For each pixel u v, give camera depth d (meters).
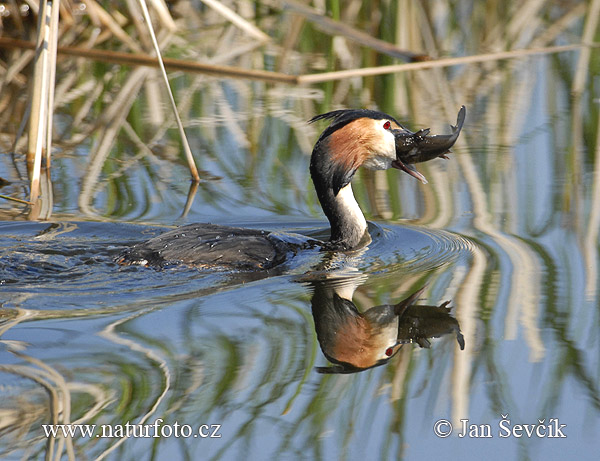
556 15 25.20
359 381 8.04
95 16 22.22
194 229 11.05
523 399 7.80
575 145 15.81
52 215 12.30
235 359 8.26
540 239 11.78
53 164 14.77
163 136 16.36
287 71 20.30
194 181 14.16
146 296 9.56
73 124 16.89
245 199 13.45
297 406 7.60
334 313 9.38
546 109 17.88
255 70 20.06
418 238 11.94
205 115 17.52
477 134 16.48
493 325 9.16
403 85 19.52
